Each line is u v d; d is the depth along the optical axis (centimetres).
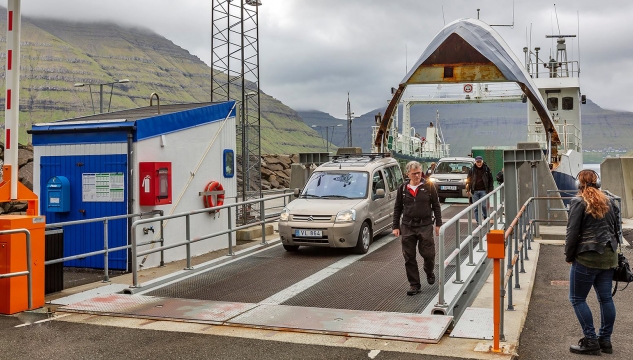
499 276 605
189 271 1013
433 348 597
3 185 842
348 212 1140
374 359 569
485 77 1653
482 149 2466
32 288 784
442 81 1688
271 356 584
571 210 608
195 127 1242
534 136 2695
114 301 812
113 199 1089
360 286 888
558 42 2891
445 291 805
